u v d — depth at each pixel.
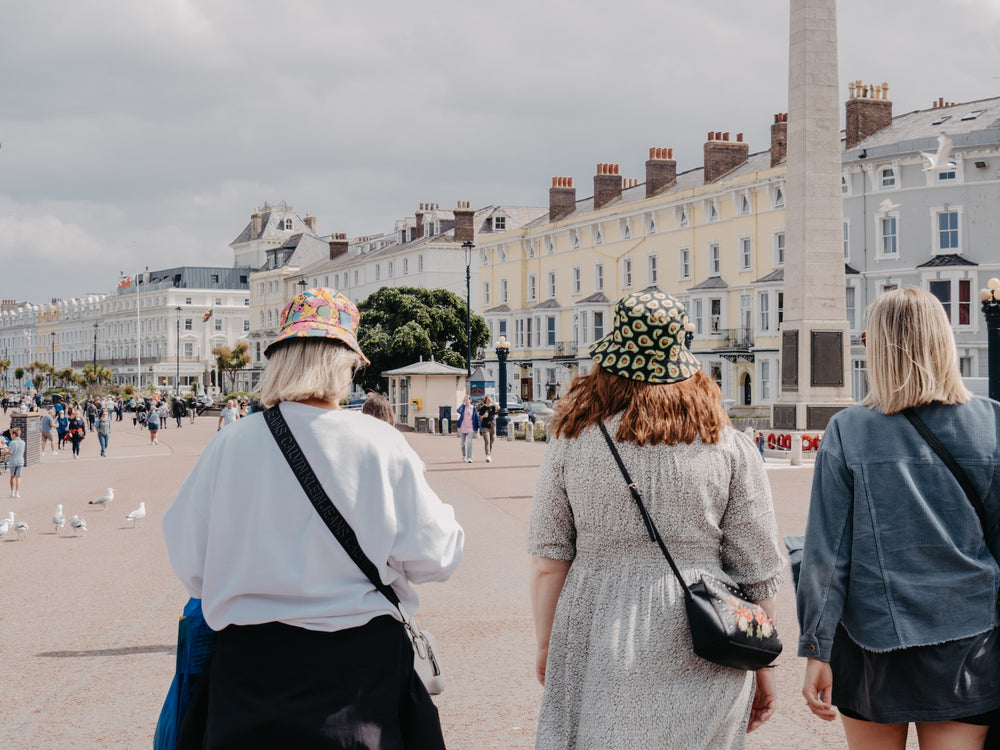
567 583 3.07
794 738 5.34
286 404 2.90
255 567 2.76
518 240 76.12
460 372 47.53
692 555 2.99
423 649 3.04
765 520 3.06
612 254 67.00
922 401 3.13
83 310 174.00
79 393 121.31
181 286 146.38
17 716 5.93
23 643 7.74
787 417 26.84
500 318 77.75
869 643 3.09
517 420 48.12
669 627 2.90
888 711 3.08
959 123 47.28
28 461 31.70
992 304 19.16
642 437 2.95
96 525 15.65
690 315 59.44
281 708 2.69
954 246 46.34
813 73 26.20
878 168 48.44
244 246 150.12
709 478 2.98
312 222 148.62
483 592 9.45
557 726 2.95
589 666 2.94
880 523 3.11
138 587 10.13
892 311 3.18
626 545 2.99
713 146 59.25
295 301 3.06
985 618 3.05
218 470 2.86
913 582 3.06
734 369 56.38
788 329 26.92
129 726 5.73
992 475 3.10
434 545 2.87
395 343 63.19
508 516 15.28
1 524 13.68
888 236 48.50
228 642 2.79
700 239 59.28
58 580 10.60
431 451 32.62
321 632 2.76
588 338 67.81
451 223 91.38
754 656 2.87
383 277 93.62
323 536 2.79
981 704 3.04
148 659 7.23
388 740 2.75
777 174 52.62
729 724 2.94
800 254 26.47
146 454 36.38
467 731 5.53
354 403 55.25
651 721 2.84
